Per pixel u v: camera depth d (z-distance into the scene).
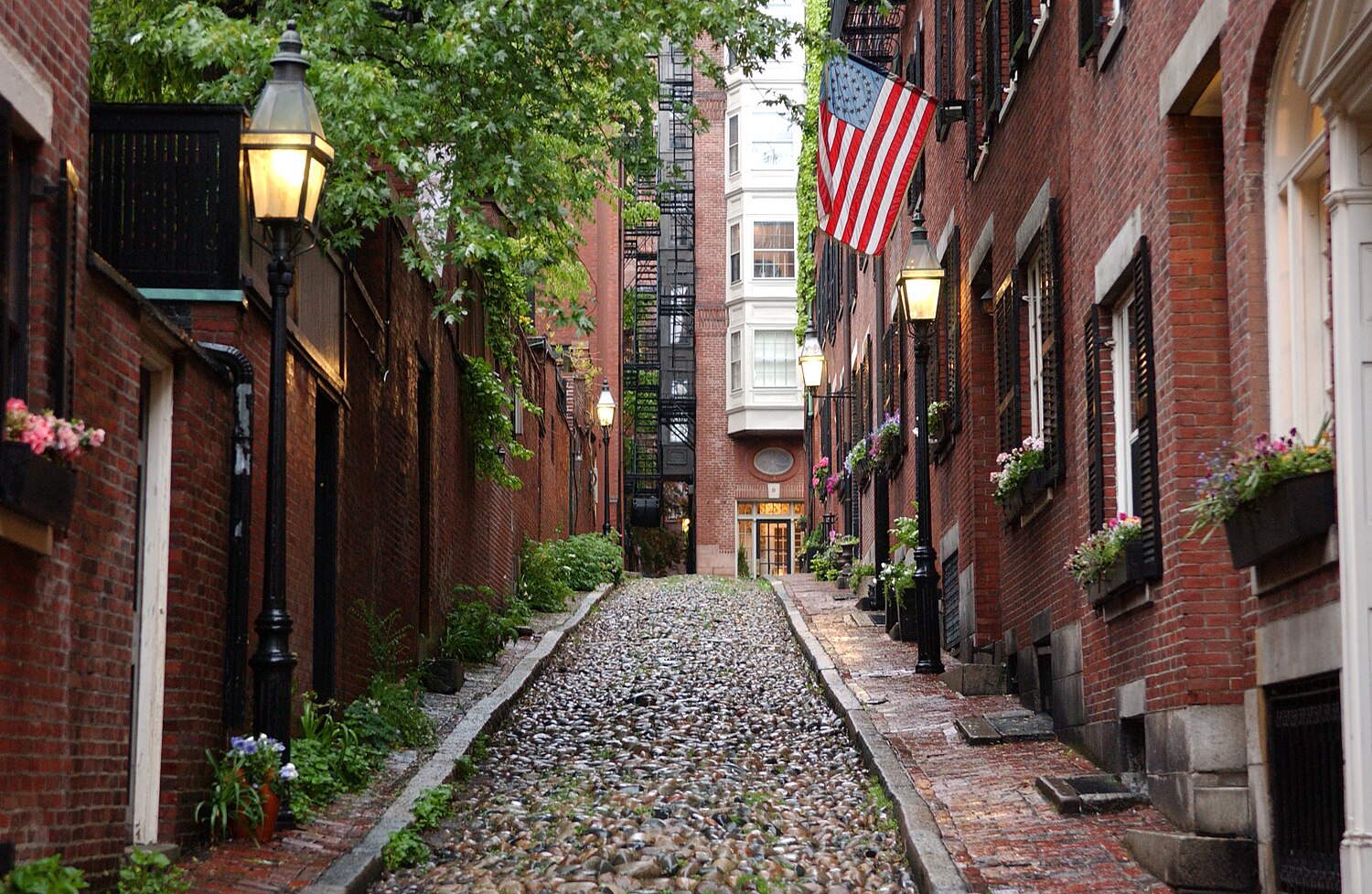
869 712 13.88
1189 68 8.49
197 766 8.95
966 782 10.54
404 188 14.80
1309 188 7.52
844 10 23.39
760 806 10.48
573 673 18.78
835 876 8.55
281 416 9.36
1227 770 8.42
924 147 20.59
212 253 9.63
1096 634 10.81
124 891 7.39
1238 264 7.97
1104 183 10.55
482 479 21.78
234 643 9.70
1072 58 11.56
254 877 8.12
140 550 8.64
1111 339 10.70
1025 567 13.77
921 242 16.31
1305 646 7.14
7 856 5.90
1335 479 6.62
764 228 54.09
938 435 18.45
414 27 11.30
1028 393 13.75
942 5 18.44
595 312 45.22
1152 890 7.68
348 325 12.89
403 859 9.03
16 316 6.38
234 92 10.77
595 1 11.55
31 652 6.38
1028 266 13.75
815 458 39.72
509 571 24.80
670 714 15.09
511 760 12.70
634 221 20.05
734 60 12.66
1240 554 7.59
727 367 54.25
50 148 6.68
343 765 10.82
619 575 33.94
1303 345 7.46
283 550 9.38
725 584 34.03
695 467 54.00
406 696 12.84
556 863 8.86
